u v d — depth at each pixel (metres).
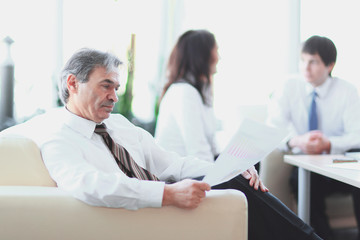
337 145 2.32
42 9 3.94
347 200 2.47
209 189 1.15
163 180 1.64
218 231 1.15
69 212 1.12
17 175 1.22
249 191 1.41
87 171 1.17
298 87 2.73
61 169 1.21
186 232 1.15
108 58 1.35
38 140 1.32
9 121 3.82
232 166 1.21
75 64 1.35
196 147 2.18
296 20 4.17
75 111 1.40
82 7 4.00
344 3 4.05
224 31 4.16
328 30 4.12
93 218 1.13
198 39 2.30
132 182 1.13
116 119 1.65
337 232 2.44
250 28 4.18
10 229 1.11
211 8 4.14
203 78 2.29
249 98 4.21
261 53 4.20
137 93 4.11
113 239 1.13
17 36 3.87
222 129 4.18
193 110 2.21
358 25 4.01
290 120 2.77
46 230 1.12
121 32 4.05
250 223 1.41
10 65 3.83
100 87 1.34
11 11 3.84
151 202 1.12
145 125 3.97
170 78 2.38
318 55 2.53
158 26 4.13
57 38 3.96
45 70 3.97
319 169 1.67
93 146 1.37
